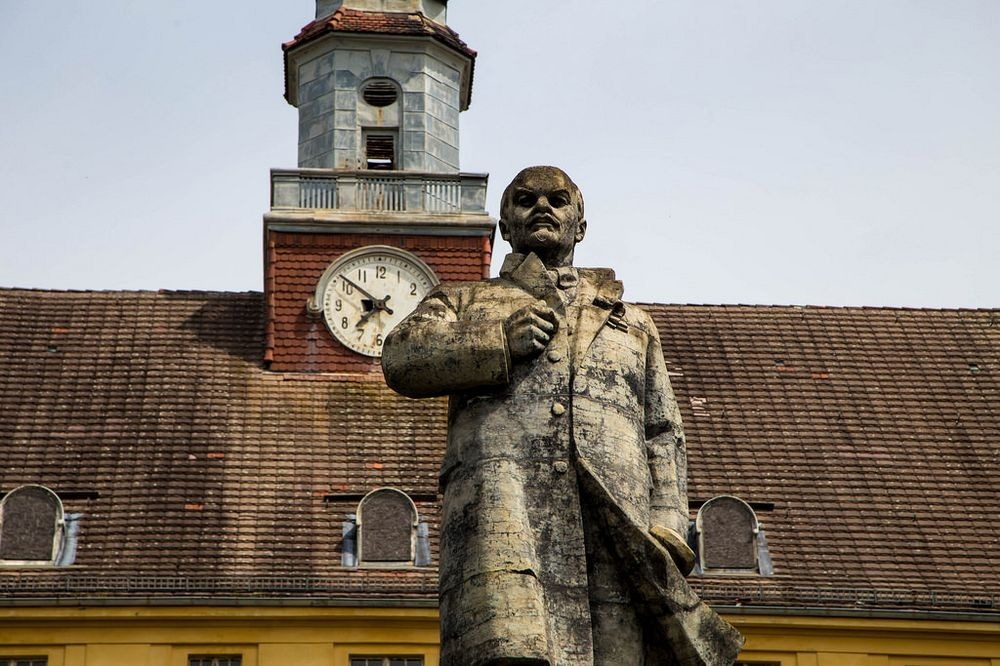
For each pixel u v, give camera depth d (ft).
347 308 239.91
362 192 246.06
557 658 55.16
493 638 54.08
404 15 261.24
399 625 201.46
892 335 248.73
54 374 231.30
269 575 204.64
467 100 266.77
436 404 231.30
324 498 215.51
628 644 56.24
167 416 225.97
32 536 206.08
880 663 203.41
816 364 242.37
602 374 58.44
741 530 212.64
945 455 228.63
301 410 229.25
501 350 57.31
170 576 203.10
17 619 198.18
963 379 241.76
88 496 212.43
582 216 61.77
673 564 56.24
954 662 204.33
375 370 236.84
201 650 199.11
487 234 244.83
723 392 235.81
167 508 211.82
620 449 57.67
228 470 218.18
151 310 244.42
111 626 199.00
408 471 220.43
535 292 59.67
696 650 56.18
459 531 56.39
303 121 257.96
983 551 214.90
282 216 241.76
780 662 202.80
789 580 208.85
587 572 56.49
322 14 264.11
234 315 245.04
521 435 57.36
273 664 199.00
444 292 59.98
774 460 224.94
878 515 218.38
